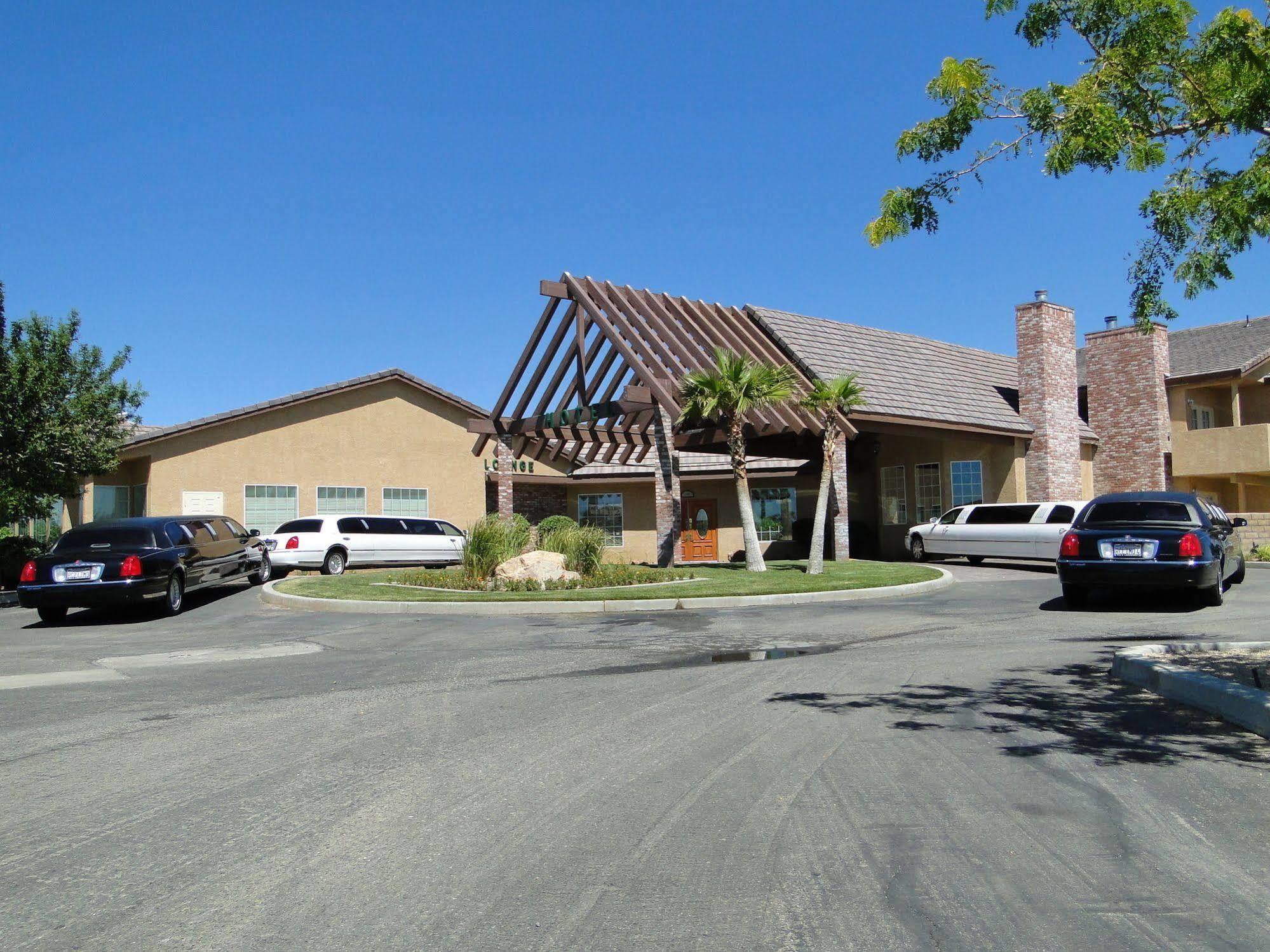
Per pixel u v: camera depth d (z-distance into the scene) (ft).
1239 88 25.70
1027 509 75.61
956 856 14.32
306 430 91.86
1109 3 25.76
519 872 13.94
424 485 99.35
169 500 83.87
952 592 57.26
